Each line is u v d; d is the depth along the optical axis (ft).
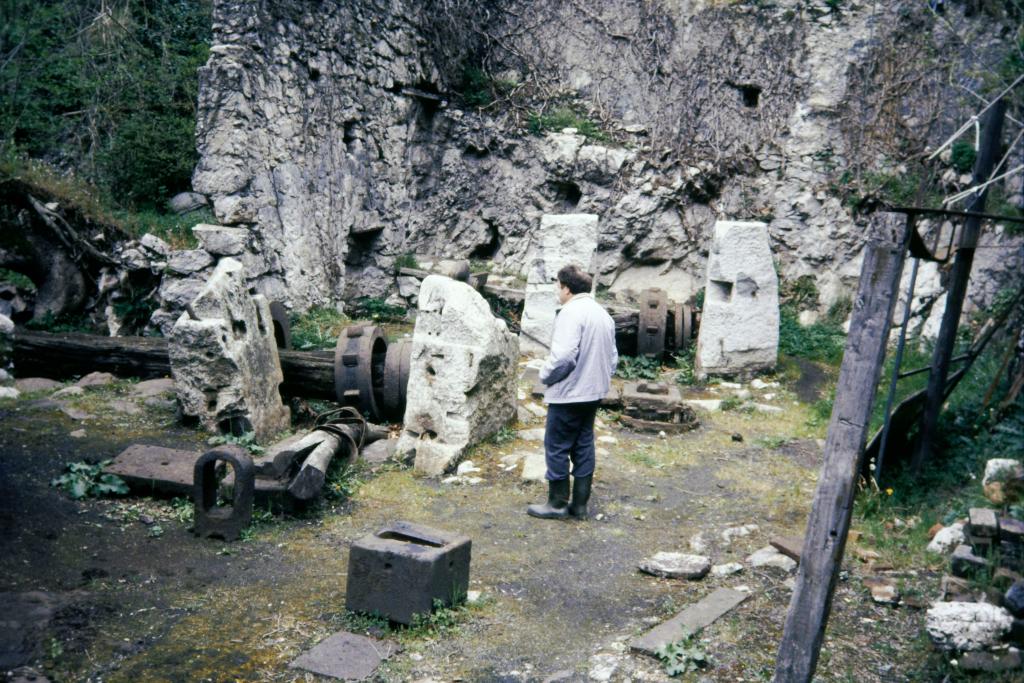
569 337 18.76
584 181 46.29
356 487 21.31
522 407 27.76
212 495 18.35
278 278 38.06
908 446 23.81
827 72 44.45
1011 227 35.40
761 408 30.68
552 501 20.12
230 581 16.17
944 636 13.58
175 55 46.80
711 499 21.88
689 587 16.71
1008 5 40.24
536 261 36.01
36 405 25.38
